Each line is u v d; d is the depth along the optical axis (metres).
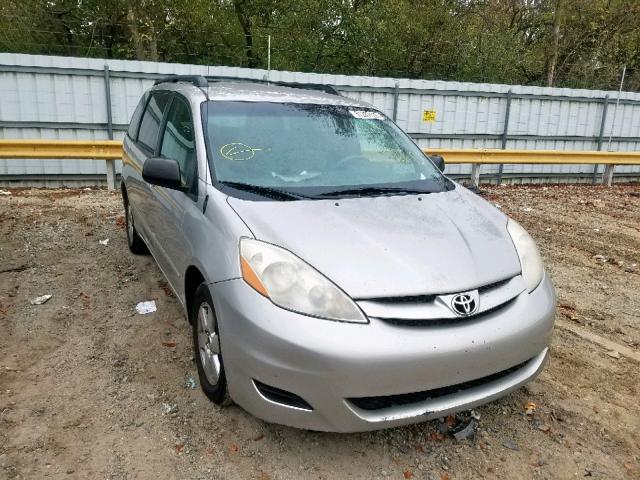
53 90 9.59
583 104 13.08
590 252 7.01
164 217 3.95
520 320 2.83
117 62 9.73
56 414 3.13
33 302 4.56
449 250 2.90
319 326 2.51
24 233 6.50
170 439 2.96
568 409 3.38
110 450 2.86
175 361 3.72
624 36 21.00
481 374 2.68
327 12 17.47
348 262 2.70
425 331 2.57
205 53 20.44
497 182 12.80
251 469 2.76
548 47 20.95
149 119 5.01
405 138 4.37
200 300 3.19
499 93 12.28
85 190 9.67
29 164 9.75
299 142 3.80
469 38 18.80
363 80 11.27
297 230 2.89
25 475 2.66
